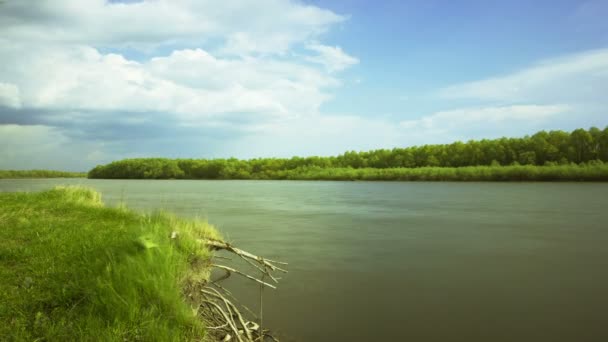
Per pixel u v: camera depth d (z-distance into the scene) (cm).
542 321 709
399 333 646
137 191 5619
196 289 645
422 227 2003
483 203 3497
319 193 5462
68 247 709
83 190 1703
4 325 438
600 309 774
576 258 1259
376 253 1330
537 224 2116
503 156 11275
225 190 6456
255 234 1752
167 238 766
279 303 789
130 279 526
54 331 425
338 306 775
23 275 575
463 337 634
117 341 420
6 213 1081
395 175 11300
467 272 1066
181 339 460
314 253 1328
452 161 12250
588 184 7456
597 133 10225
